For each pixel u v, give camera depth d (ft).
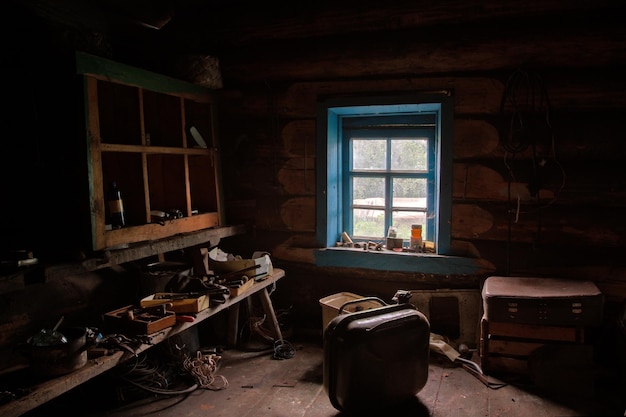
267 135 11.68
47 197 8.04
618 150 9.25
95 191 7.74
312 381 8.92
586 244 9.62
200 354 9.30
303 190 11.55
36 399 5.80
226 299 8.97
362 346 7.16
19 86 8.02
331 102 10.97
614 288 9.43
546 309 8.39
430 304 10.77
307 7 10.71
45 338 6.48
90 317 8.39
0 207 8.23
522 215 9.96
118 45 11.07
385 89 10.53
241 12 11.27
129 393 8.17
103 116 9.17
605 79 9.14
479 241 10.36
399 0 10.04
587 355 8.32
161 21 12.37
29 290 7.70
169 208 10.38
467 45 9.77
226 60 11.55
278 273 11.00
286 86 11.32
